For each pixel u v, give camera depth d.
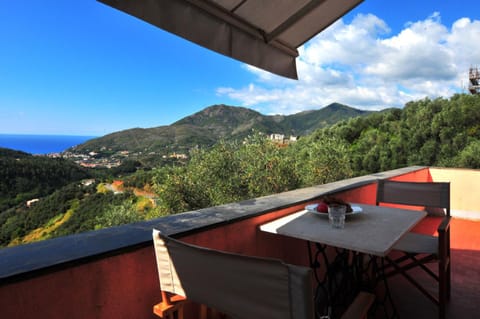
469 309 1.98
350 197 2.66
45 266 0.87
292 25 1.46
